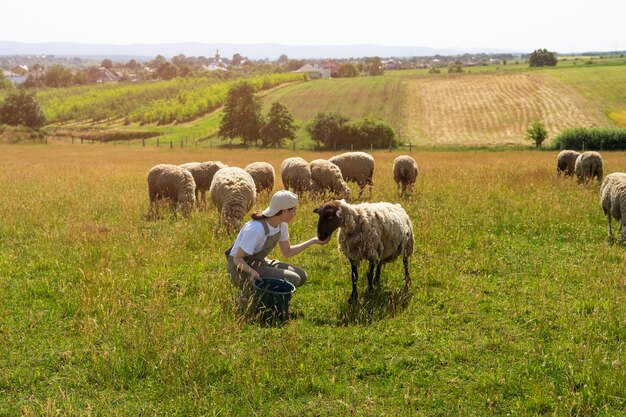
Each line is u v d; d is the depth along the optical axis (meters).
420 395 5.58
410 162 16.88
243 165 37.16
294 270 7.92
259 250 7.45
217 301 7.84
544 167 25.89
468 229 12.00
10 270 9.48
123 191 18.67
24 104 111.69
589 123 84.00
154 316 7.23
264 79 147.62
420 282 8.80
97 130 105.25
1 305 7.85
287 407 5.39
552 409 5.27
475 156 46.06
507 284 8.77
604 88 107.50
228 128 87.81
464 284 8.70
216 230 11.48
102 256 9.88
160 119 115.19
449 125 90.81
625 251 10.32
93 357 6.20
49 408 5.17
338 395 5.59
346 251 7.84
